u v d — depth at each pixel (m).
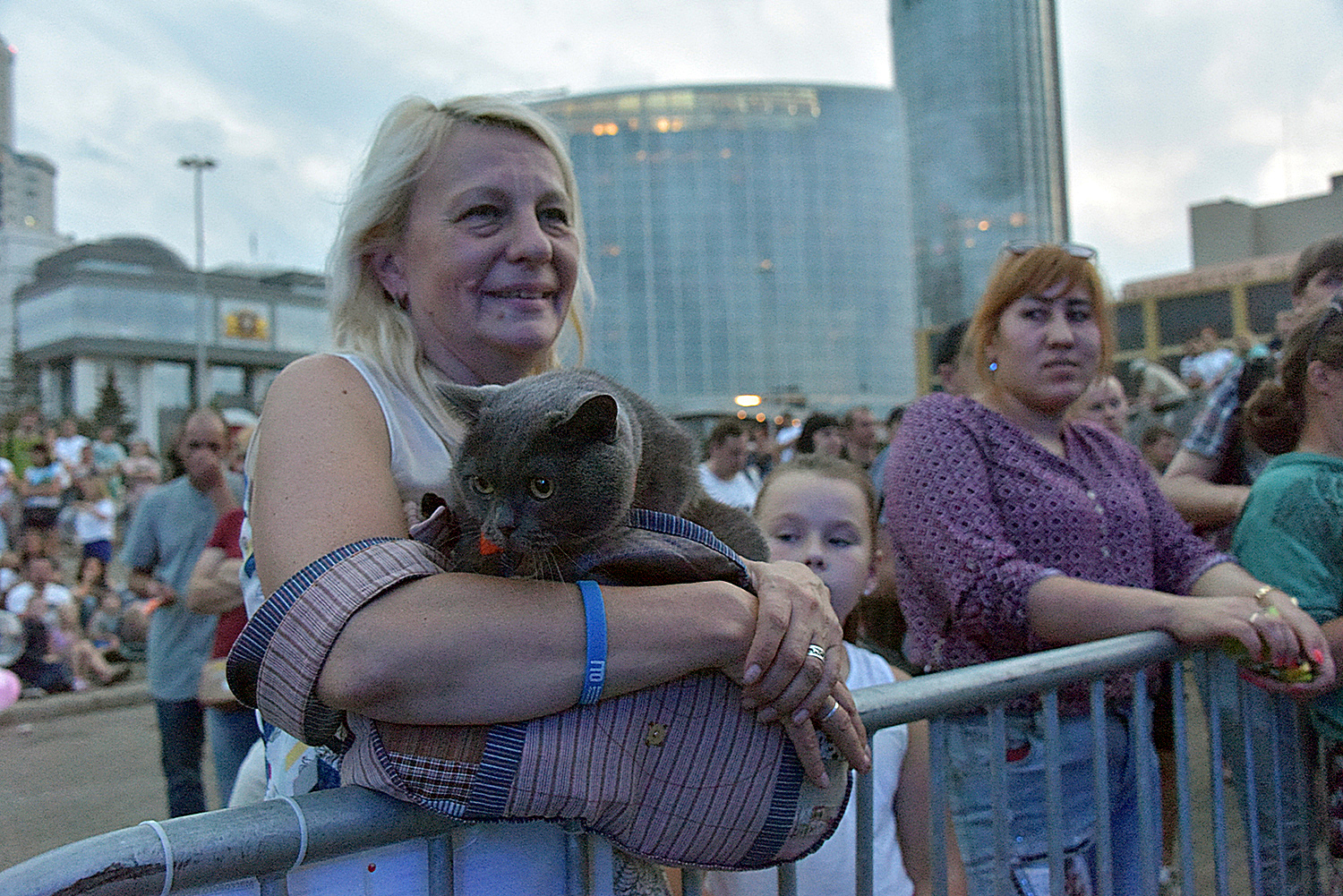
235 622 3.94
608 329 90.38
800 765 1.28
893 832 2.14
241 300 72.88
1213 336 10.05
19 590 8.25
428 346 1.69
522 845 1.27
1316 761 2.58
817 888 2.01
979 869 2.25
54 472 12.71
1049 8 95.44
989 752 1.90
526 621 1.12
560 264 1.73
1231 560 2.54
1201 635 2.03
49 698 7.74
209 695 3.71
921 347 50.62
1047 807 1.93
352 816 1.10
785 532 2.54
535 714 1.11
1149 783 2.11
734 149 92.62
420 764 1.09
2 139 171.75
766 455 14.09
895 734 2.19
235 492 4.39
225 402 67.31
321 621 1.10
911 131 97.50
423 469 1.51
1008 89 93.62
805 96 94.62
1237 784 2.34
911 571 2.48
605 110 92.19
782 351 92.06
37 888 0.90
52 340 68.44
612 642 1.14
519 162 1.66
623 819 1.20
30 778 6.04
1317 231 28.66
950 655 2.37
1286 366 2.68
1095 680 1.99
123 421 48.47
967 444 2.42
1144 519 2.50
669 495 1.64
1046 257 2.61
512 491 1.32
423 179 1.64
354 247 1.70
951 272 95.44
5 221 168.00
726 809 1.23
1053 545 2.36
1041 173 94.88
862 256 94.81
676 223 91.62
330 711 1.16
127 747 6.75
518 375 1.81
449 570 1.28
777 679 1.22
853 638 2.76
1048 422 2.64
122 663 8.95
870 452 8.29
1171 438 7.03
